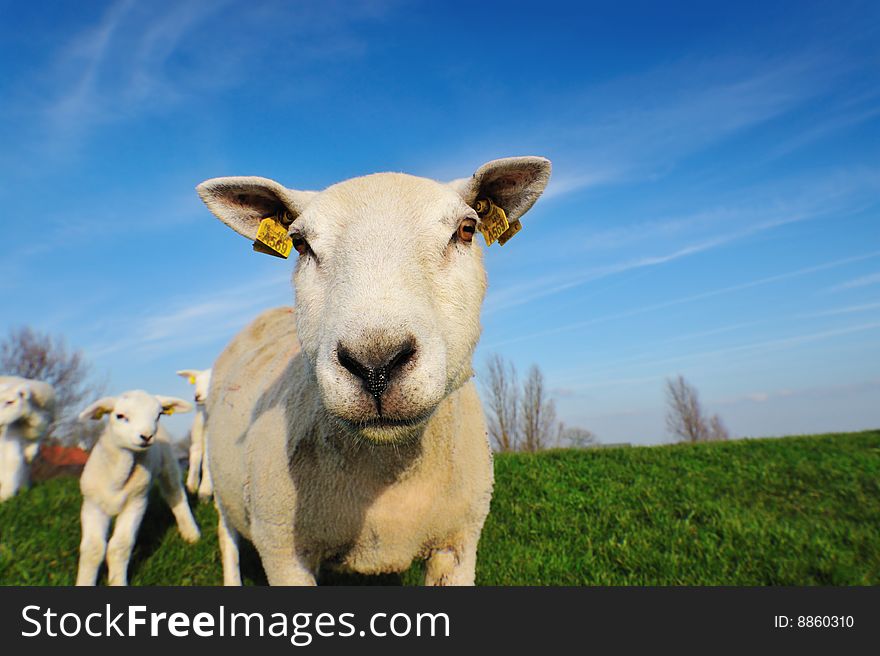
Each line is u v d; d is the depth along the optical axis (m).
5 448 1.89
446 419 0.57
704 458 2.05
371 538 0.59
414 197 0.54
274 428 0.64
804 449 2.23
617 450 2.20
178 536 1.29
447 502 0.60
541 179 0.61
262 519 0.62
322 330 0.46
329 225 0.54
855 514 1.36
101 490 1.07
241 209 0.65
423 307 0.45
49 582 1.07
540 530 1.26
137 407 1.09
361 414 0.43
